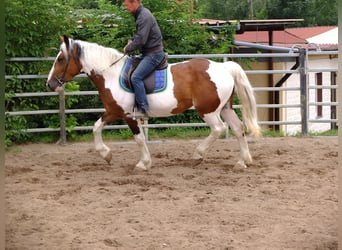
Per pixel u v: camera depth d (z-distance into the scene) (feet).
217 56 37.65
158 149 34.78
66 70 28.09
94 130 28.68
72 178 27.20
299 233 18.52
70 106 39.88
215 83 27.37
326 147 34.35
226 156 32.12
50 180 26.86
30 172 28.81
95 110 37.50
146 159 28.35
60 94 36.58
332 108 65.31
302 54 37.42
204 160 31.01
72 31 39.27
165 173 27.78
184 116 41.42
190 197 23.16
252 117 28.14
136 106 27.55
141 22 26.37
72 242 17.98
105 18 42.68
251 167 28.81
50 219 20.53
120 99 27.48
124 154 33.42
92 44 27.86
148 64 26.99
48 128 37.27
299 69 37.63
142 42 26.50
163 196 23.34
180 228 19.20
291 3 105.19
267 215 20.58
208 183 25.66
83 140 38.40
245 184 25.34
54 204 22.52
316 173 27.48
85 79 41.06
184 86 27.43
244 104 28.14
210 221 19.93
